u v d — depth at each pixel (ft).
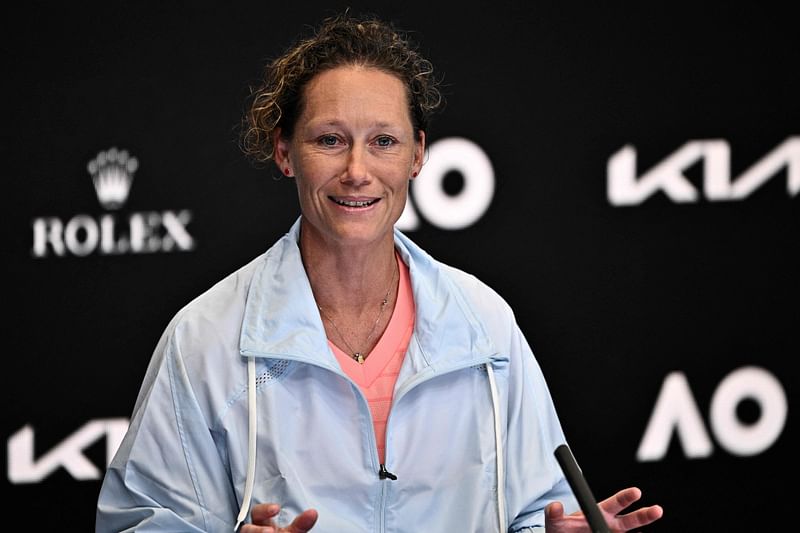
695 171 42.22
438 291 24.04
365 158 22.24
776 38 41.93
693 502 42.78
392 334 23.70
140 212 41.81
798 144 42.14
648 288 42.39
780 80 42.01
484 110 41.86
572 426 42.65
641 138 42.06
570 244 42.22
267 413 22.57
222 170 41.86
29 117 41.34
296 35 41.83
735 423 42.63
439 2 41.81
